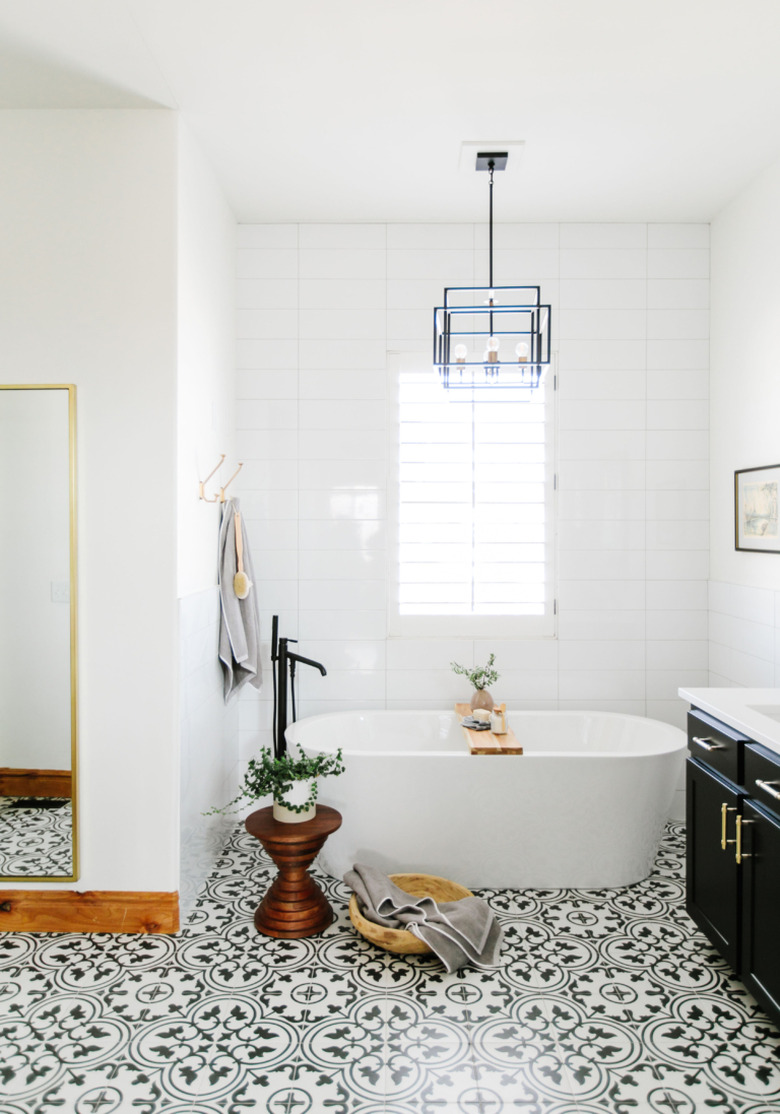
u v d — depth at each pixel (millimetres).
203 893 2994
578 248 3764
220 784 3363
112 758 2693
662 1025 2154
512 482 3781
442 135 2912
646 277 3766
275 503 3766
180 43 2326
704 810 2498
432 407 3785
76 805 2689
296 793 2750
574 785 2990
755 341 3309
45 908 2707
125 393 2678
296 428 3764
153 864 2689
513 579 3789
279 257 3754
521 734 3674
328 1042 2076
